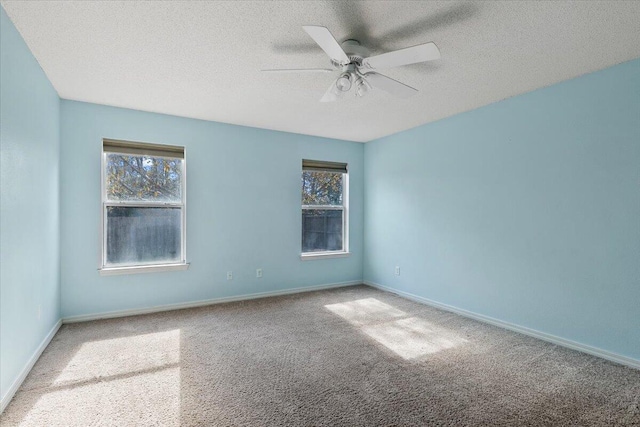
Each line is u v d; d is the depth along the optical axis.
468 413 1.93
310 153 4.86
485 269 3.50
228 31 2.12
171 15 1.95
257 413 1.92
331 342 2.95
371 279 5.19
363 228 5.35
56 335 3.04
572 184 2.81
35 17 1.97
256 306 4.04
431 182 4.15
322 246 5.06
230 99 3.35
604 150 2.61
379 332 3.20
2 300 1.91
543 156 3.00
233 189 4.26
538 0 1.79
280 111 3.73
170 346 2.84
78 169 3.43
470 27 2.05
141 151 3.74
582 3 1.81
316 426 1.81
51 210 2.98
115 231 3.67
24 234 2.26
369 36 2.15
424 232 4.25
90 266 3.49
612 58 2.45
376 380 2.30
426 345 2.90
